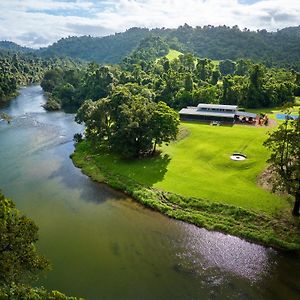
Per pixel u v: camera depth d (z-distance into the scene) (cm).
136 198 6731
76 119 10725
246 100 15238
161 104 8912
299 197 5588
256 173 7269
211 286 4356
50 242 5350
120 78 19088
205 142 9494
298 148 5422
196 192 6662
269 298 4166
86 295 4216
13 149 9944
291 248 5031
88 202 6662
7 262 3033
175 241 5328
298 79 18075
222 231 5581
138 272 4625
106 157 8900
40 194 7025
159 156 8662
